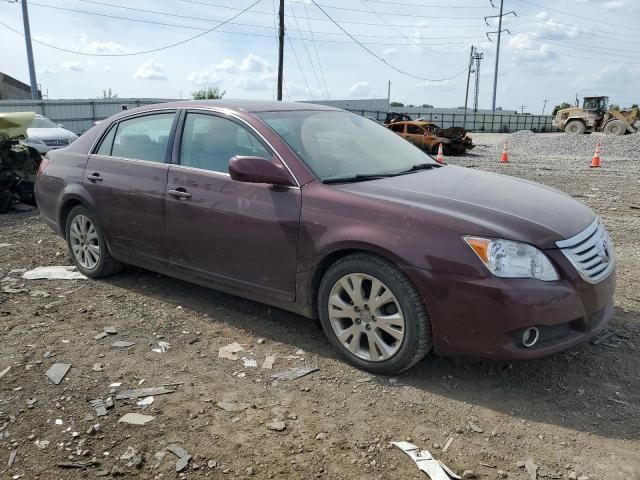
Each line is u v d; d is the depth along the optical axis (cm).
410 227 333
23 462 275
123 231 489
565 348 327
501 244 315
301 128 426
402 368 347
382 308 350
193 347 397
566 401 328
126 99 3788
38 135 1495
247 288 413
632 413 316
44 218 581
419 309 333
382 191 363
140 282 530
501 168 1789
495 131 6347
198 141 444
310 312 386
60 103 3425
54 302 481
